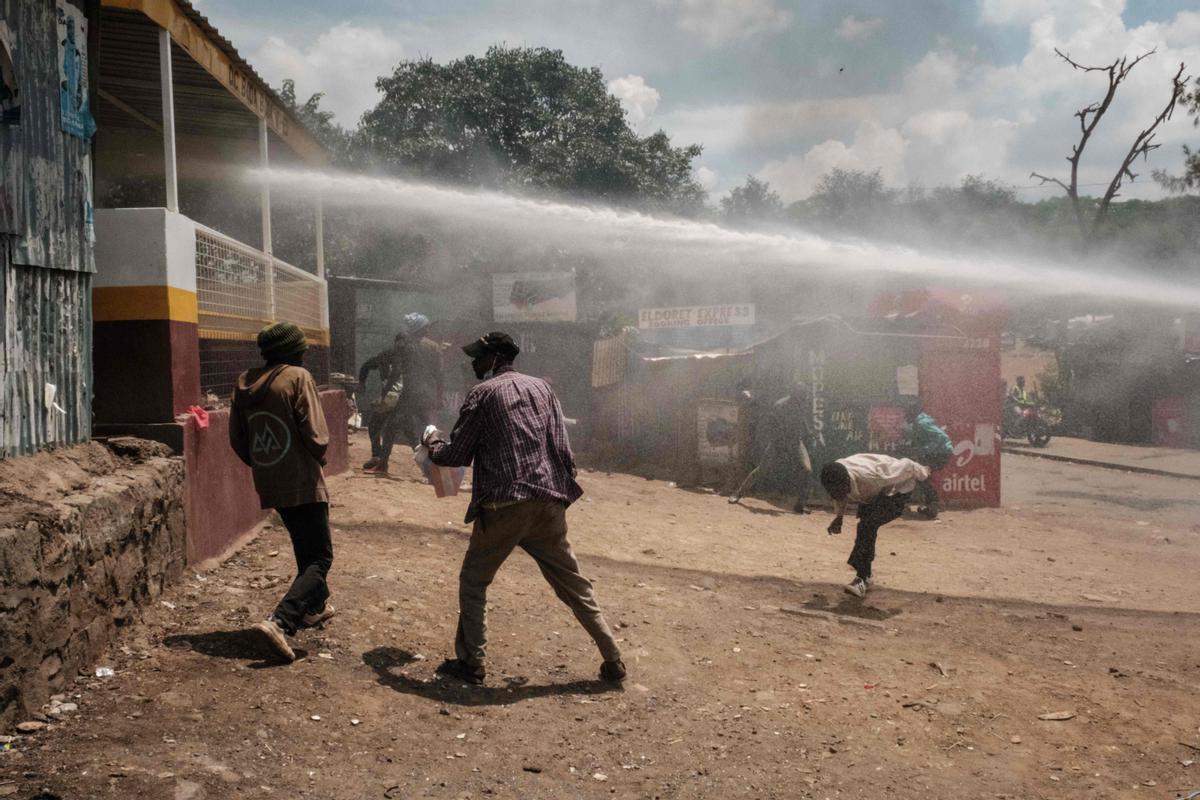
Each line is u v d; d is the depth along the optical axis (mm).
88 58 5465
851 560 7574
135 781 3430
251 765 3699
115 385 5832
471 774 3914
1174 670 6074
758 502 13266
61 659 4090
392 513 8586
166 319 5852
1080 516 13539
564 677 5191
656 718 4758
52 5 4988
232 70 7801
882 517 7457
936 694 5430
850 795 4078
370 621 5512
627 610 6602
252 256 8039
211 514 6352
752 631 6438
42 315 4895
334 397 10883
